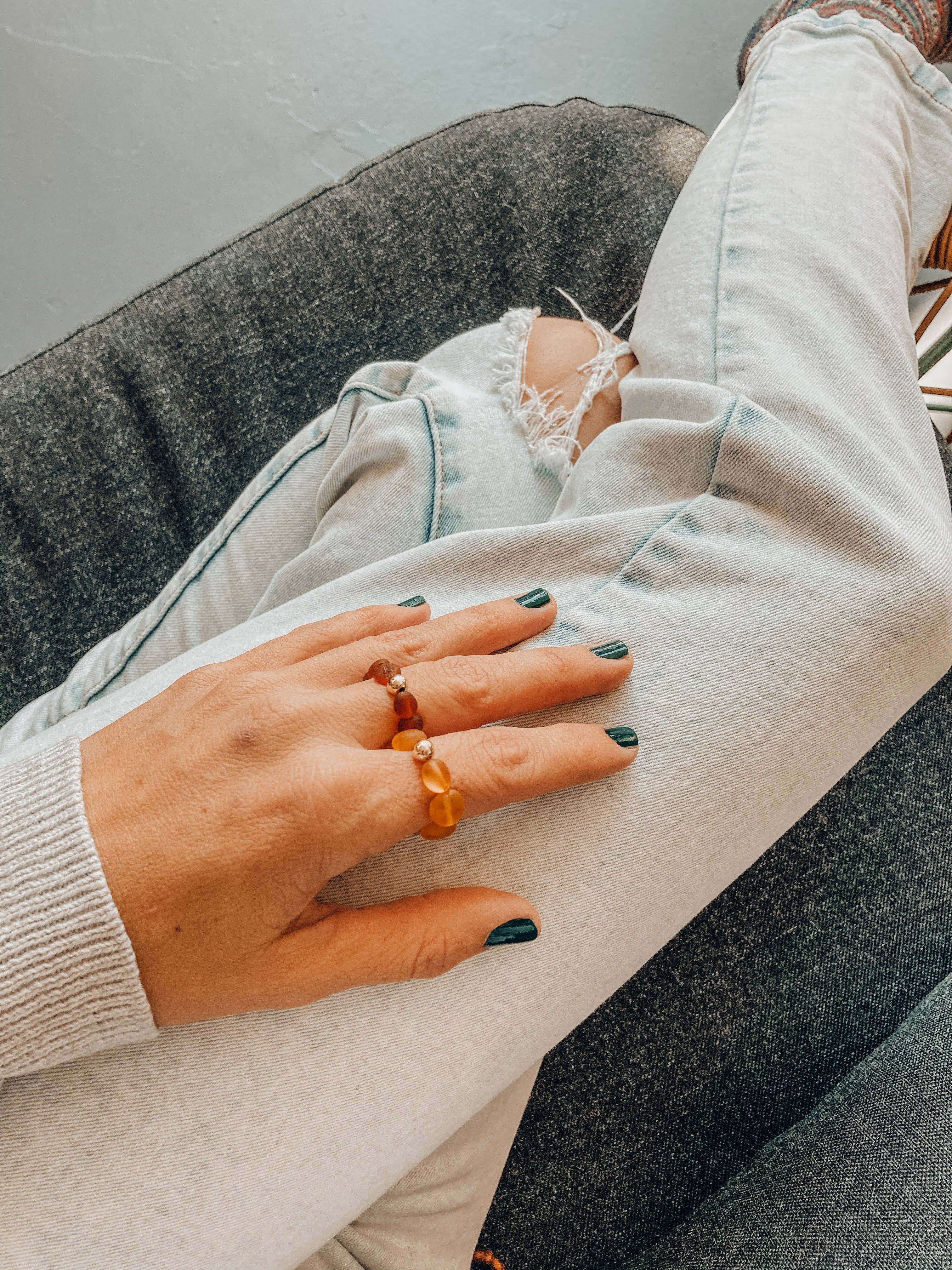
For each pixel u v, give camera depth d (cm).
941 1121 46
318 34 129
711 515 42
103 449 72
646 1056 54
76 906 35
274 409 75
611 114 81
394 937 37
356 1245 46
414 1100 38
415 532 48
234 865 35
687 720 40
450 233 77
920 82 55
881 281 47
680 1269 47
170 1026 37
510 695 38
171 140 129
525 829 39
